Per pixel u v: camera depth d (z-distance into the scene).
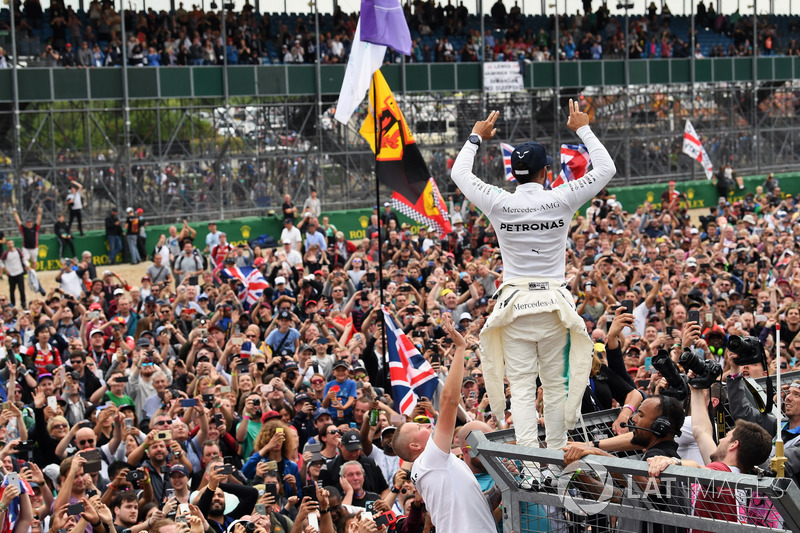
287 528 17.19
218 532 17.36
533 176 10.91
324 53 75.81
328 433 21.09
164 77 68.38
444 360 26.86
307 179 72.75
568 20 91.94
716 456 10.55
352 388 24.77
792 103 94.06
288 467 20.27
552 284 10.77
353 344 28.91
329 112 74.44
